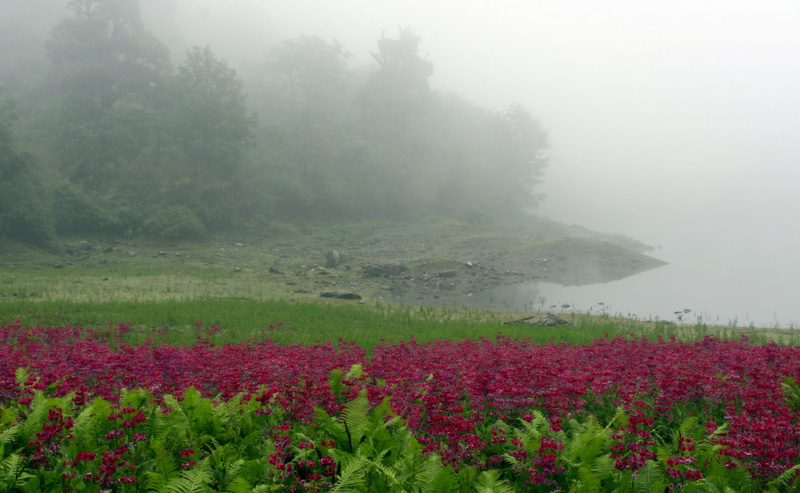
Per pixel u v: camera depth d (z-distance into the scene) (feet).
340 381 31.60
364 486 19.92
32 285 90.12
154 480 19.08
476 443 23.12
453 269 137.49
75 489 19.38
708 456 21.36
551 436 24.58
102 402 25.58
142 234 175.22
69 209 167.73
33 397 28.25
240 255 157.58
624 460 21.07
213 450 24.02
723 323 82.12
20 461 20.81
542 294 117.08
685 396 29.19
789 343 56.85
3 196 136.46
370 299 100.58
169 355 35.01
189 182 191.62
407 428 25.20
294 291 101.91
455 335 58.59
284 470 20.49
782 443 21.56
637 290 123.44
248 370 34.30
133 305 71.46
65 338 51.47
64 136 200.85
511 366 35.96
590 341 54.80
